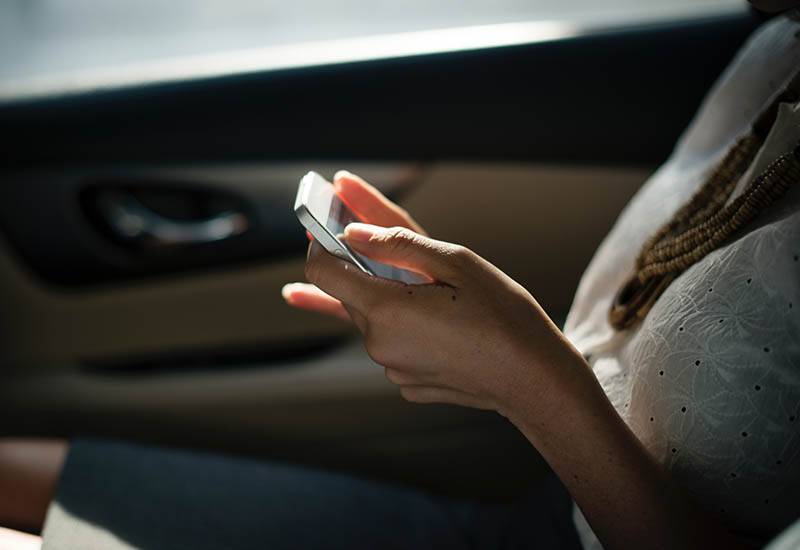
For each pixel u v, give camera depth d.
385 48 1.16
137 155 1.18
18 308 1.25
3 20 2.50
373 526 0.87
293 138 1.16
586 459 0.62
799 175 0.61
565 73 1.15
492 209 1.18
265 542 0.81
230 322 1.22
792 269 0.59
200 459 0.93
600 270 0.82
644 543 0.61
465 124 1.16
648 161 1.17
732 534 0.62
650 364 0.65
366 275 0.62
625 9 2.23
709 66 1.15
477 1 2.38
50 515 0.78
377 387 1.18
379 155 1.17
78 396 1.24
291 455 1.22
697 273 0.65
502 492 1.18
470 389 0.63
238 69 1.16
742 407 0.60
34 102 1.18
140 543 0.76
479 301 0.61
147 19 2.52
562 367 0.61
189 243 1.21
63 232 1.21
